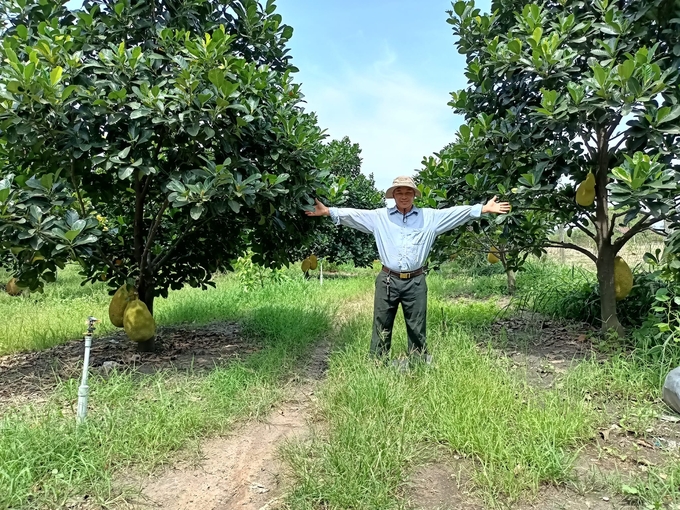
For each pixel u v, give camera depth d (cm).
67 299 918
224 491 275
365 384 372
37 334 591
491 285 1060
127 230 582
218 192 406
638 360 436
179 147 456
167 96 403
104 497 262
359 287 1153
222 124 432
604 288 528
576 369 421
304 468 279
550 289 704
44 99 377
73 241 379
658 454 306
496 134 492
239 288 995
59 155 434
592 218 528
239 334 629
